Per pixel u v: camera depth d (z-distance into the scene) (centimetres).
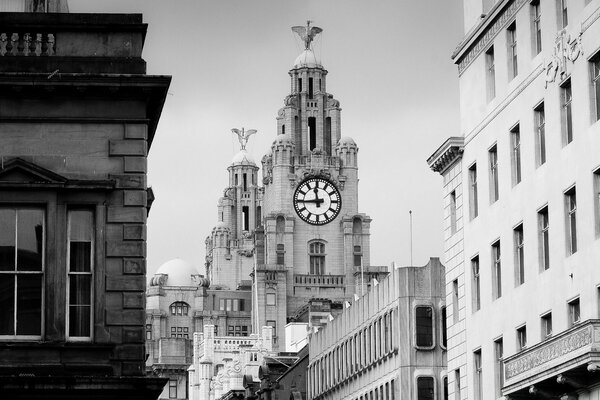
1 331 5491
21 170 5550
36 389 5366
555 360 7269
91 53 5678
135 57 5694
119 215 5594
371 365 13638
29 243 5550
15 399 5359
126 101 5662
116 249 5572
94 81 5600
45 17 5656
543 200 8088
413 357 12731
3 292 5516
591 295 7412
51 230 5541
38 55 5678
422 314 12781
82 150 5619
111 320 5528
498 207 8806
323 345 15525
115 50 5688
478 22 9206
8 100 5591
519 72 8456
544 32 8069
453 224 9788
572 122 7719
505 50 8681
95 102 5647
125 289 5556
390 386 13000
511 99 8569
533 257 8231
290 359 17588
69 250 5566
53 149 5603
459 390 9694
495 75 8875
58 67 5638
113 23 5681
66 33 5681
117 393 5409
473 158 9288
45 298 5516
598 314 7350
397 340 12812
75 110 5628
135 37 5712
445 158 9694
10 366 5431
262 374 16625
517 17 8469
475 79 9238
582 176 7544
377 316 13475
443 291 12888
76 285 5553
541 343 7469
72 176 5594
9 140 5588
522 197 8400
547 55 8006
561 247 7825
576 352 7019
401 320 12800
